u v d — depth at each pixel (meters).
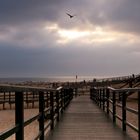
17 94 5.20
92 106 23.78
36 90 6.64
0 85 4.00
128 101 28.59
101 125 12.22
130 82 36.16
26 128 14.17
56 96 13.41
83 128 11.39
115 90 11.38
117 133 10.22
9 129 4.48
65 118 14.82
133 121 15.11
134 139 9.07
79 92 50.16
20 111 5.21
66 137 9.49
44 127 8.55
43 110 7.95
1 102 24.66
